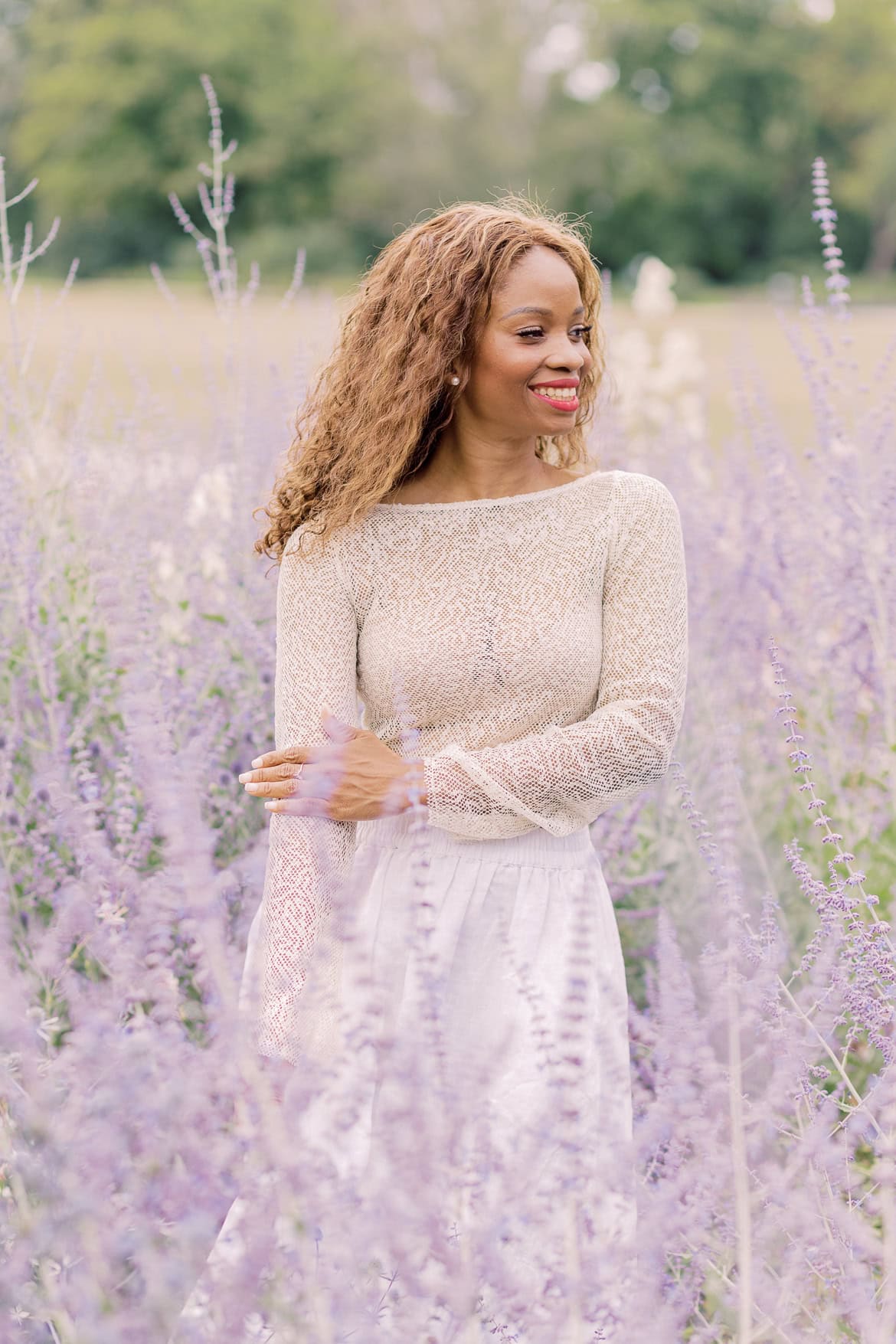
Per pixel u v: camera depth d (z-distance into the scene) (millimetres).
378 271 2393
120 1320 1328
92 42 54094
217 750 3189
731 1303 1697
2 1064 1488
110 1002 1614
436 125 54438
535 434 2281
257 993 1841
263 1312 1429
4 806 3035
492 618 2240
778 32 61500
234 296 4133
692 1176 1644
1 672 3486
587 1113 1931
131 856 2504
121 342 4625
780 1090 1844
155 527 3938
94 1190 1346
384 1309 1586
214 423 4145
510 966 2125
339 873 2164
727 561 3941
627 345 5340
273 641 3516
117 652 2354
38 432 3908
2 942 1536
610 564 2297
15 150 57625
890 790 3277
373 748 2186
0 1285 1348
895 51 61000
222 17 54281
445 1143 1545
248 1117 1511
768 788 3543
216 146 4102
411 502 2338
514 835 2217
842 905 2139
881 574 3250
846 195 59375
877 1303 1812
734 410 4152
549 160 57062
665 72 61312
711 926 2281
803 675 3510
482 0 56844
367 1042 1641
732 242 61188
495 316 2213
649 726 2209
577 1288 1530
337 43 55281
